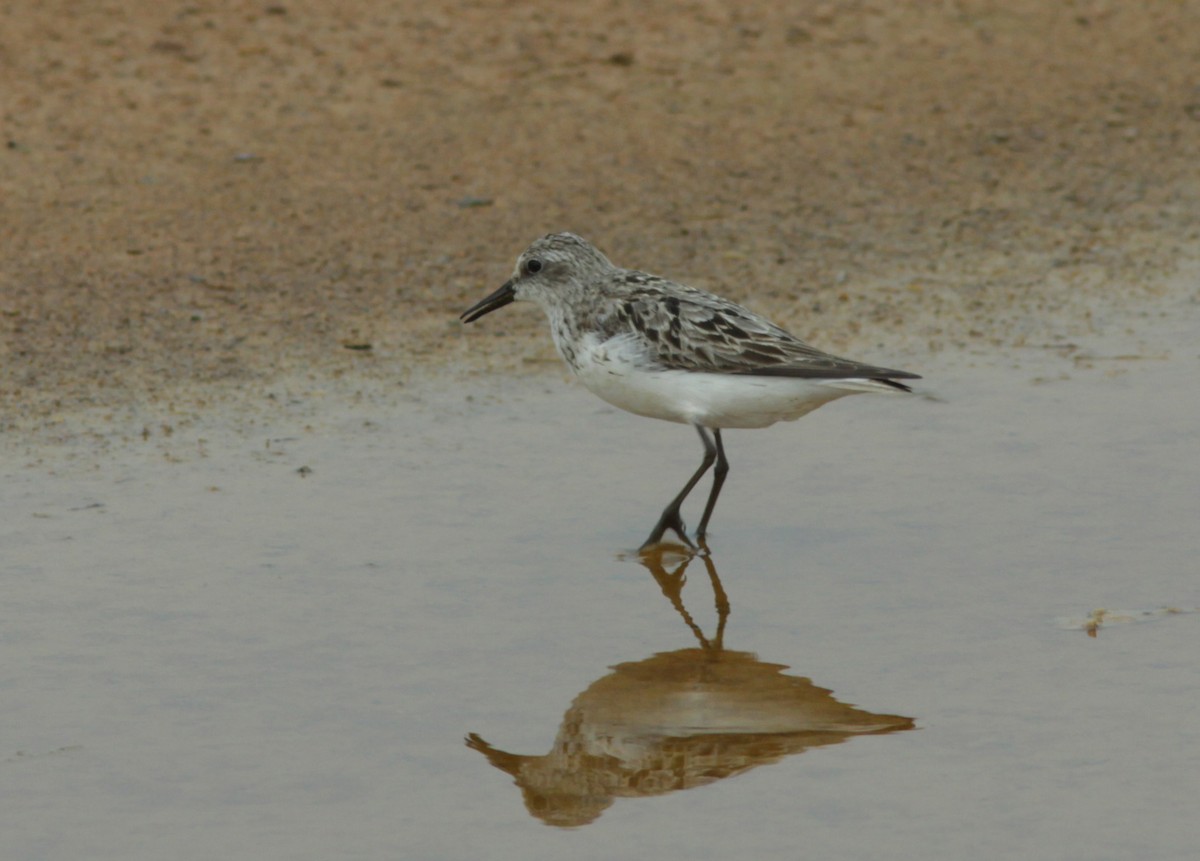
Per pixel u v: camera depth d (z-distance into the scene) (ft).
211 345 50.37
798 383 36.32
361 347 50.62
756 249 60.08
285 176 64.95
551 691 30.86
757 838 25.81
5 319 51.60
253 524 38.22
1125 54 83.25
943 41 83.61
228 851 25.16
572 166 67.31
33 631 32.63
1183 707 29.86
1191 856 25.12
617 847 25.57
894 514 39.55
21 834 25.52
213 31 77.71
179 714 29.48
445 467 42.16
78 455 42.14
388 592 34.96
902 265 58.95
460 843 25.61
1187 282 57.21
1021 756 28.19
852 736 29.12
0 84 71.00
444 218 61.87
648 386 38.09
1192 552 36.91
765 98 75.66
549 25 81.56
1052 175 68.64
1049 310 54.54
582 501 40.40
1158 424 44.75
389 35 79.10
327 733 28.96
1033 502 39.91
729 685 31.14
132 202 61.77
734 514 39.99
